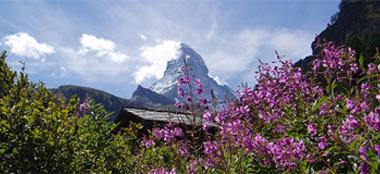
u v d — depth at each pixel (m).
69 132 6.68
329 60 5.71
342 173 4.01
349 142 3.76
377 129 3.69
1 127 6.15
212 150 4.50
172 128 5.45
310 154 3.95
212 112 5.05
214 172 4.59
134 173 7.40
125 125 18.44
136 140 8.48
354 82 5.56
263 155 4.36
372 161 3.45
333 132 3.94
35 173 6.26
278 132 5.21
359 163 3.76
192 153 5.27
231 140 4.46
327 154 3.98
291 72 5.85
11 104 6.86
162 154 6.38
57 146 6.47
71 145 6.68
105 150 7.54
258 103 5.45
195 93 5.38
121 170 7.56
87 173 7.11
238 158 4.44
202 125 5.13
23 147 6.22
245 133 4.51
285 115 5.40
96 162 7.27
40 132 6.26
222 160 4.45
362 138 3.74
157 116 15.09
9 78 7.28
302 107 5.39
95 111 7.86
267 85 5.75
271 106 5.49
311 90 5.73
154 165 6.15
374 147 3.56
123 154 7.76
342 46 5.98
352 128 3.85
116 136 7.98
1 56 7.34
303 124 5.07
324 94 5.82
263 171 4.51
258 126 5.26
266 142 4.33
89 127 7.69
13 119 6.26
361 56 5.28
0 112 6.30
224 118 4.92
